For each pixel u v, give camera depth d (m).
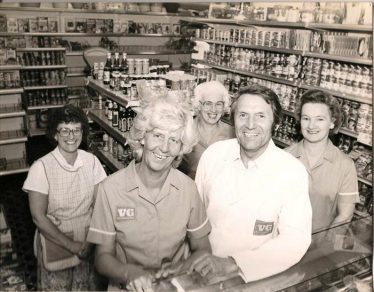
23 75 1.70
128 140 1.74
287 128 1.87
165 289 1.81
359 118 1.92
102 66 1.77
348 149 1.94
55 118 1.72
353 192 1.98
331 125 1.90
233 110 1.82
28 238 1.77
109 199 1.74
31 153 1.73
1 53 1.67
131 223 1.76
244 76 1.87
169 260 1.82
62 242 1.79
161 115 1.68
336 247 2.01
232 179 1.83
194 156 1.79
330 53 1.89
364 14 1.87
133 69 1.79
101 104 1.76
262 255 1.89
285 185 1.87
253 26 1.86
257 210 1.86
